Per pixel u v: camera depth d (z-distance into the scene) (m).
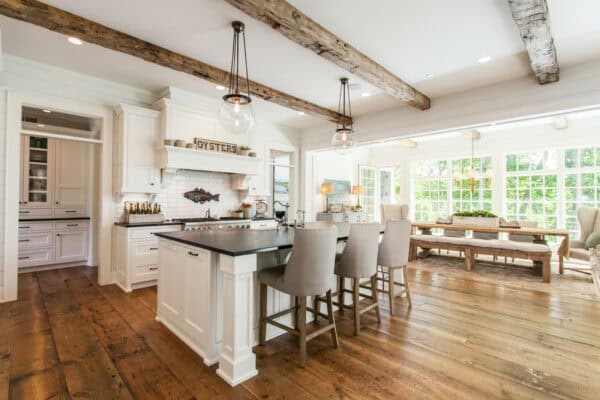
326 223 4.08
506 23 2.57
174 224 4.19
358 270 2.62
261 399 1.77
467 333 2.65
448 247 5.24
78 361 2.14
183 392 1.83
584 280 4.42
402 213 6.87
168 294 2.70
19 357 2.18
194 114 4.38
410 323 2.87
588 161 5.79
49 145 4.88
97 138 4.96
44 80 3.52
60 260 4.86
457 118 4.21
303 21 2.42
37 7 2.30
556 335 2.61
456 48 3.00
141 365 2.11
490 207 6.89
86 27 2.53
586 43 2.89
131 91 4.19
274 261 2.63
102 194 3.99
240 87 3.76
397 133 4.86
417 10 2.40
